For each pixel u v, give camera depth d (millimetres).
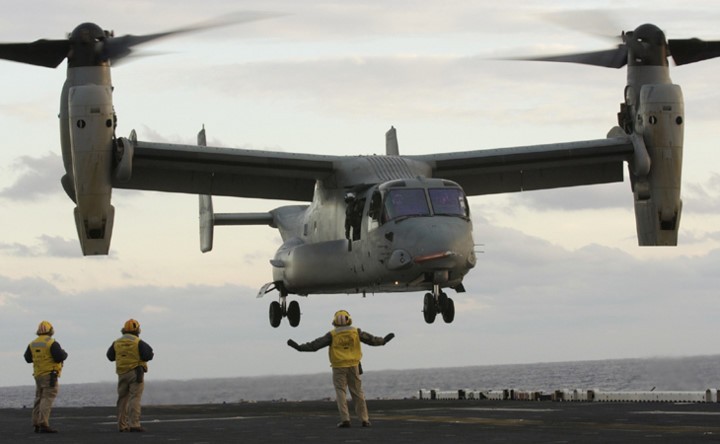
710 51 39594
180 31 37188
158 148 38906
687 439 16922
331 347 21531
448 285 35906
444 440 17734
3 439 19703
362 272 37844
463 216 35438
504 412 26031
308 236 43000
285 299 47344
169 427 22844
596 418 22562
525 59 40406
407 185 36094
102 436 20172
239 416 27219
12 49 36656
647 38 39875
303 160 40250
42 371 21734
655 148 39375
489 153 42969
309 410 30688
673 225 40062
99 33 36938
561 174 44938
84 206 36125
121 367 21531
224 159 39969
